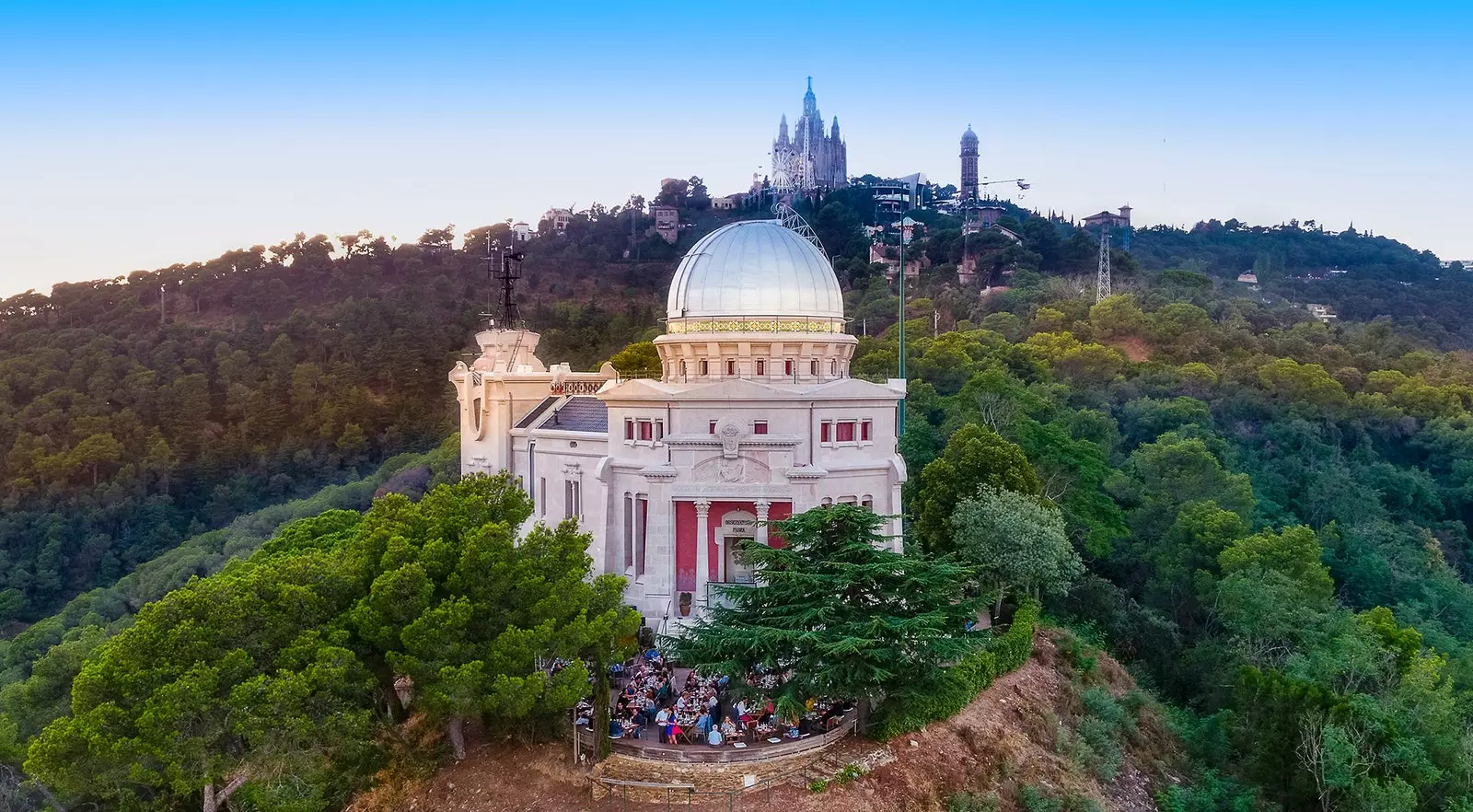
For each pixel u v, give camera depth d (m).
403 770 54.59
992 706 64.38
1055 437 102.25
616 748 53.56
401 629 51.53
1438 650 92.56
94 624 124.12
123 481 187.88
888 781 52.53
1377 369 177.00
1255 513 116.25
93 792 49.44
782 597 53.44
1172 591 98.19
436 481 157.75
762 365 76.88
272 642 51.81
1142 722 74.38
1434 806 65.44
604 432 81.75
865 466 74.56
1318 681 73.19
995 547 73.19
